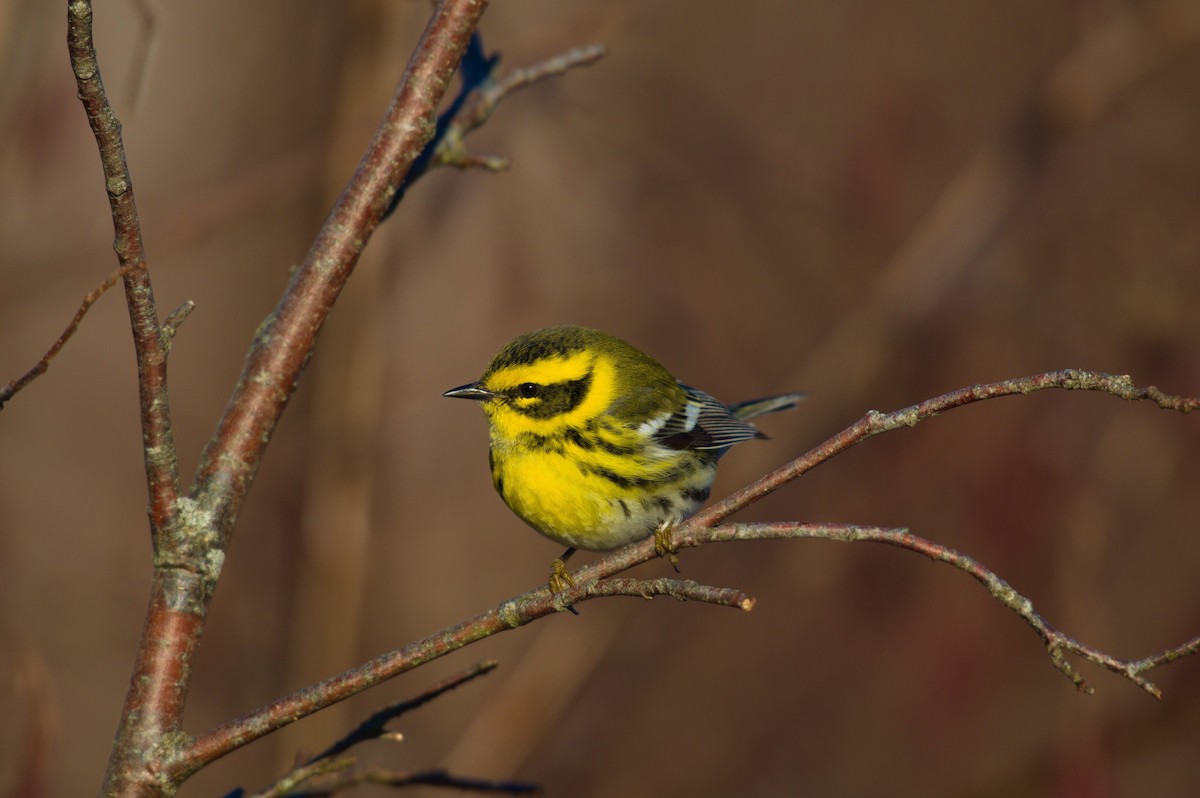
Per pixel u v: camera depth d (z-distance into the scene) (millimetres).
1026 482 13352
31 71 10977
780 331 14742
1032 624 4297
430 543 15023
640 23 13680
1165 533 13758
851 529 4590
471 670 5387
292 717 4863
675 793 14195
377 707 14758
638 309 14133
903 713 14023
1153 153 14945
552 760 14406
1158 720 13797
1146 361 13625
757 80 15258
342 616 13125
